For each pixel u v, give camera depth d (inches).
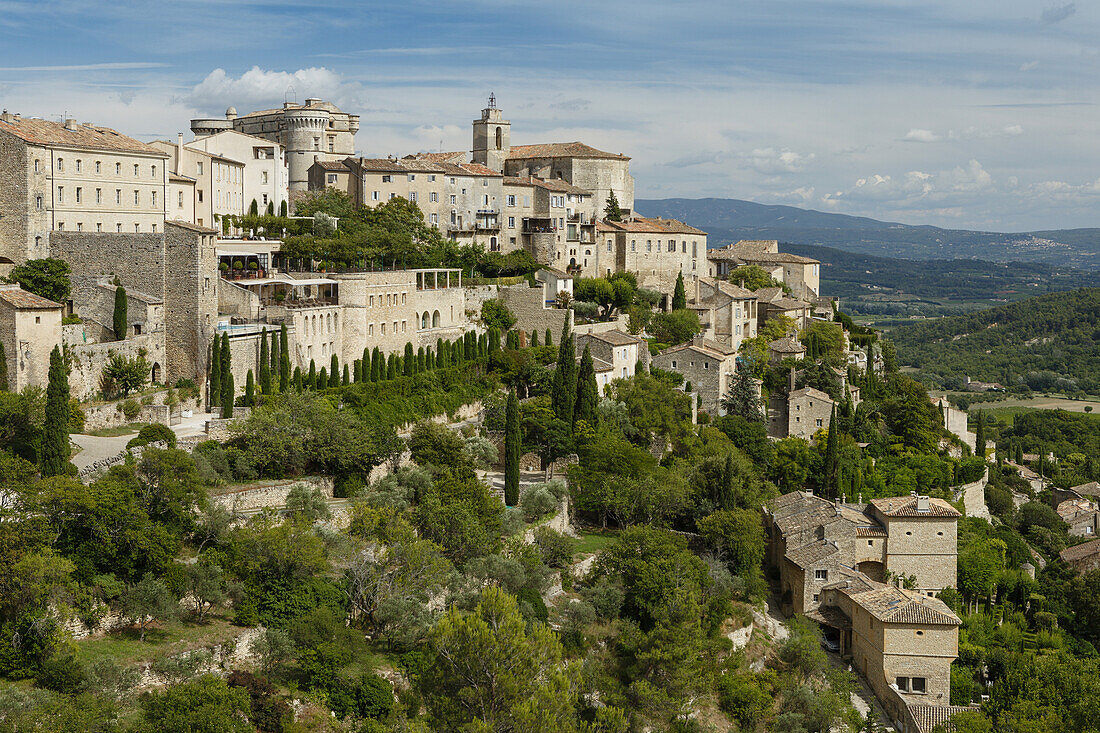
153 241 5251.0
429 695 3218.5
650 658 3944.4
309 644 3388.3
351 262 6697.8
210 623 3422.7
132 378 4864.7
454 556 4217.5
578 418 5949.8
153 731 2787.9
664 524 5467.5
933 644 4771.2
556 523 5098.4
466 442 5305.1
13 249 5378.9
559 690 3245.6
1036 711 4242.1
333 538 3892.7
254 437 4421.8
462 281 7185.0
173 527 3614.7
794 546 5452.8
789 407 7534.5
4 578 3051.2
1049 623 5871.1
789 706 4318.4
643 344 7313.0
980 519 6924.2
